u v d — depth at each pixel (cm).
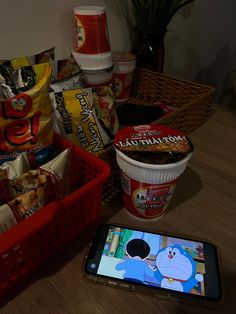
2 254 34
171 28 103
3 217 37
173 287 40
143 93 89
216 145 74
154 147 44
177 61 115
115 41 87
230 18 130
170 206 55
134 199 48
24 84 48
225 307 39
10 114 41
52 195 43
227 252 46
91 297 40
